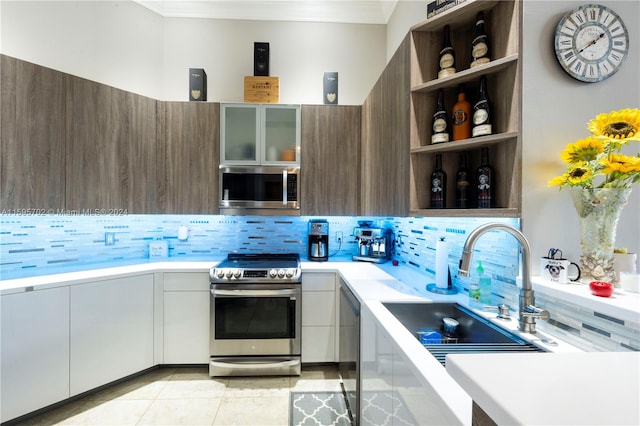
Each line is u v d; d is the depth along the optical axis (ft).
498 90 4.11
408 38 4.83
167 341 7.65
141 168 7.88
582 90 3.83
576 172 3.30
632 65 3.77
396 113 5.45
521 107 3.75
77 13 7.78
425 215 4.63
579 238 3.85
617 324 2.75
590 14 3.70
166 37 9.38
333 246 9.66
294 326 7.66
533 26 3.79
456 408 2.10
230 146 8.35
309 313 7.88
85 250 7.97
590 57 3.71
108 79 8.29
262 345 7.61
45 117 6.34
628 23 3.75
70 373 6.19
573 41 3.70
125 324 7.04
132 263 8.03
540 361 1.61
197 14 9.40
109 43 8.30
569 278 3.64
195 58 9.44
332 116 8.58
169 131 8.27
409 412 2.92
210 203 8.33
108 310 6.75
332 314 7.89
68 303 6.17
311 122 8.54
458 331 4.50
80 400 6.50
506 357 1.67
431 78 4.75
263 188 8.37
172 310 7.65
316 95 9.69
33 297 5.76
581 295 3.08
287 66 9.64
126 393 6.80
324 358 7.89
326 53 9.71
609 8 3.73
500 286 4.40
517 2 3.76
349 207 8.59
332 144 8.58
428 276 6.65
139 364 7.27
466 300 4.78
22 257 6.97
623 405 1.22
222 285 7.48
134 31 8.76
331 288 7.90
